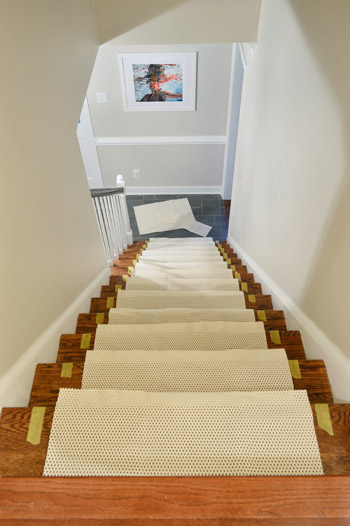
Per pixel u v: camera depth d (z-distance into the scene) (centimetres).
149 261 310
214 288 234
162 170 491
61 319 163
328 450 96
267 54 218
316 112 141
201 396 104
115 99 411
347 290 121
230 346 149
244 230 319
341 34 117
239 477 75
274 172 208
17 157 117
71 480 74
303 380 132
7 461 98
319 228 143
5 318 114
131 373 124
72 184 178
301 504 71
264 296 220
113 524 69
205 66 383
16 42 116
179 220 479
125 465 91
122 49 366
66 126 168
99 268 237
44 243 144
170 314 178
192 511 70
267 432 96
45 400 128
